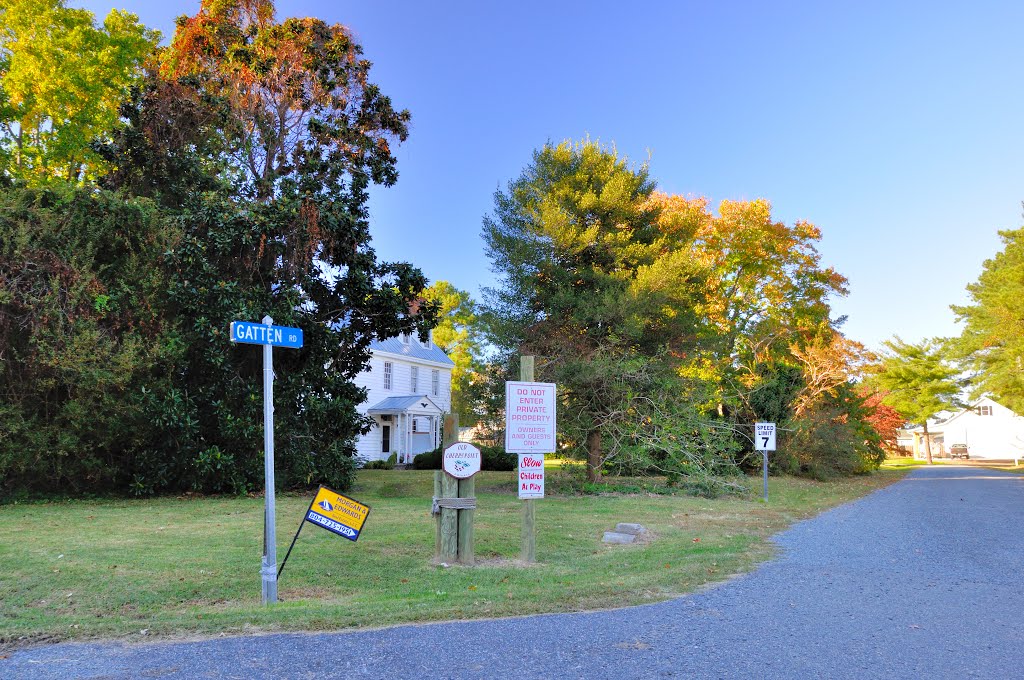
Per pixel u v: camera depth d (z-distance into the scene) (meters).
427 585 6.89
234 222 14.62
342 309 16.98
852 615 5.59
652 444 17.75
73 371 13.04
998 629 5.20
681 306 20.20
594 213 20.30
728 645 4.73
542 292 19.78
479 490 17.70
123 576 6.89
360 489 17.27
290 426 15.51
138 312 13.95
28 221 13.40
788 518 12.50
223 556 7.95
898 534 10.46
